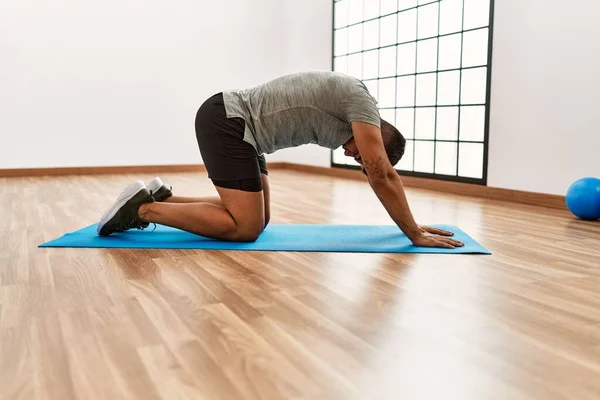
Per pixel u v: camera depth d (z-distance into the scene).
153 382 0.96
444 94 4.34
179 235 2.23
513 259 1.88
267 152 2.09
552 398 0.91
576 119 3.16
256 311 1.33
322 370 1.01
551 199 3.31
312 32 6.06
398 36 4.85
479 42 3.96
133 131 5.89
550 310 1.35
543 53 3.34
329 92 1.93
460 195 3.90
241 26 6.34
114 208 2.11
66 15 5.48
